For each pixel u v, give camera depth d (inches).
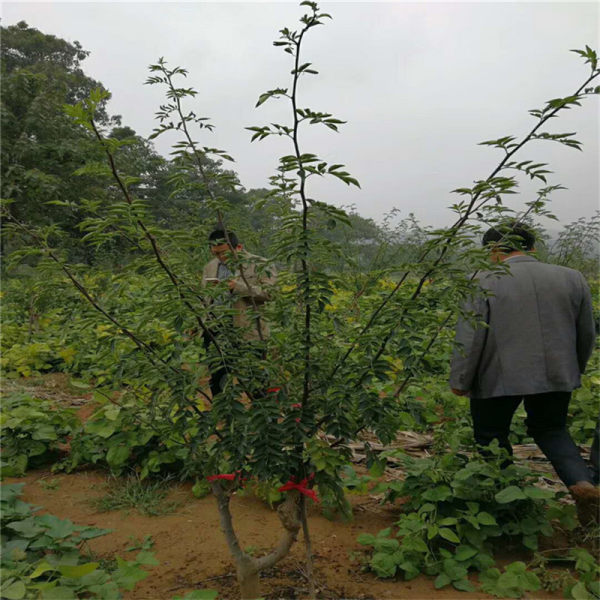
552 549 124.5
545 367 132.0
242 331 96.3
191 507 148.8
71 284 96.8
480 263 91.1
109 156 85.7
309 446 93.5
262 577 113.7
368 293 103.0
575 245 333.1
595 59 85.7
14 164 682.2
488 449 132.2
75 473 174.6
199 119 98.0
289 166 82.6
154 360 97.6
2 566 103.2
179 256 96.4
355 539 130.7
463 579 112.4
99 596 99.2
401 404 100.6
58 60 1700.3
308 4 78.8
